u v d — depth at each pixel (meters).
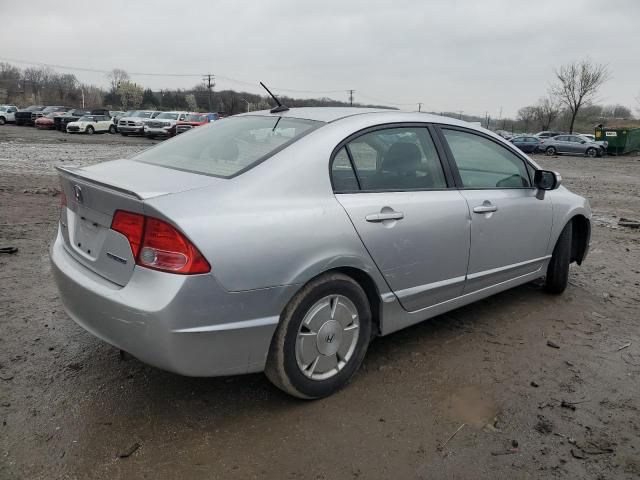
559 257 4.75
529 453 2.62
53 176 11.96
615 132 35.00
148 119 31.12
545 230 4.45
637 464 2.57
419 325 4.13
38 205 8.29
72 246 2.95
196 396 2.99
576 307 4.66
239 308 2.51
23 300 4.23
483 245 3.81
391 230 3.13
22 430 2.62
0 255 5.41
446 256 3.52
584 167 24.72
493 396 3.13
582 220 5.03
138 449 2.53
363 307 3.09
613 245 7.31
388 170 3.30
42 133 32.31
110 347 3.51
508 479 2.44
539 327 4.18
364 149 3.20
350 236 2.91
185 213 2.41
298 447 2.59
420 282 3.40
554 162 27.95
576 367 3.53
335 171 3.00
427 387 3.20
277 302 2.63
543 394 3.17
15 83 104.56
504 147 4.21
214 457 2.50
